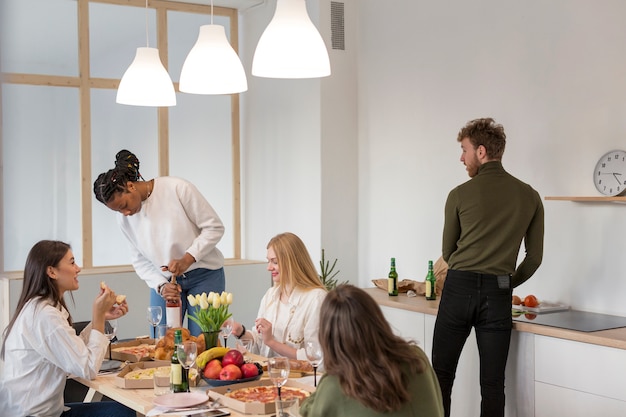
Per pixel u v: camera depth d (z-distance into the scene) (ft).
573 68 11.89
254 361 9.09
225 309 9.21
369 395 5.29
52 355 8.46
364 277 17.24
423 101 15.31
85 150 17.44
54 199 17.11
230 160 19.86
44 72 16.98
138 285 16.81
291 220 17.99
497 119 13.44
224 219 19.81
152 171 18.58
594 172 11.42
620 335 9.48
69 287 8.95
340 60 17.15
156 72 10.42
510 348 10.84
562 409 9.99
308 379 8.11
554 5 12.23
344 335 5.38
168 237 11.50
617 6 11.12
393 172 16.24
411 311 12.76
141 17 18.26
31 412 8.59
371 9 16.87
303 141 17.47
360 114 17.30
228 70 9.41
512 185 10.60
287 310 9.86
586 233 11.62
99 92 17.71
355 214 17.39
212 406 7.05
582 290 11.73
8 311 15.01
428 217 15.23
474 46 13.96
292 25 8.34
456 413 12.09
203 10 19.15
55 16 17.10
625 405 9.11
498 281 10.46
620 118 11.10
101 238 17.67
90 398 10.38
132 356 9.46
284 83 18.11
